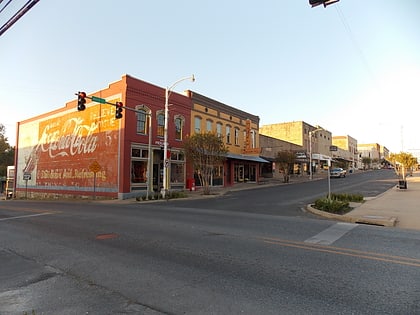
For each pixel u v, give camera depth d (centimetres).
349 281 481
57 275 538
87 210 1527
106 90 2503
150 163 2288
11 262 627
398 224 1025
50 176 3122
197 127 2981
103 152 2489
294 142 5556
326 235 834
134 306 405
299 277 502
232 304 404
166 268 558
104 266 580
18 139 3794
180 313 382
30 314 388
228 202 1838
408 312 376
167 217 1204
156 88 2588
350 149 9050
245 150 3575
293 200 1862
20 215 1382
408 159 2741
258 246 710
